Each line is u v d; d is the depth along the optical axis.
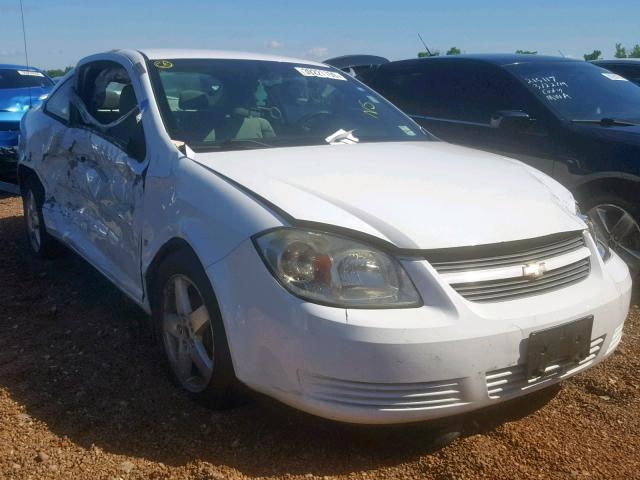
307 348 2.69
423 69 6.90
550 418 3.36
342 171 3.38
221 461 2.92
